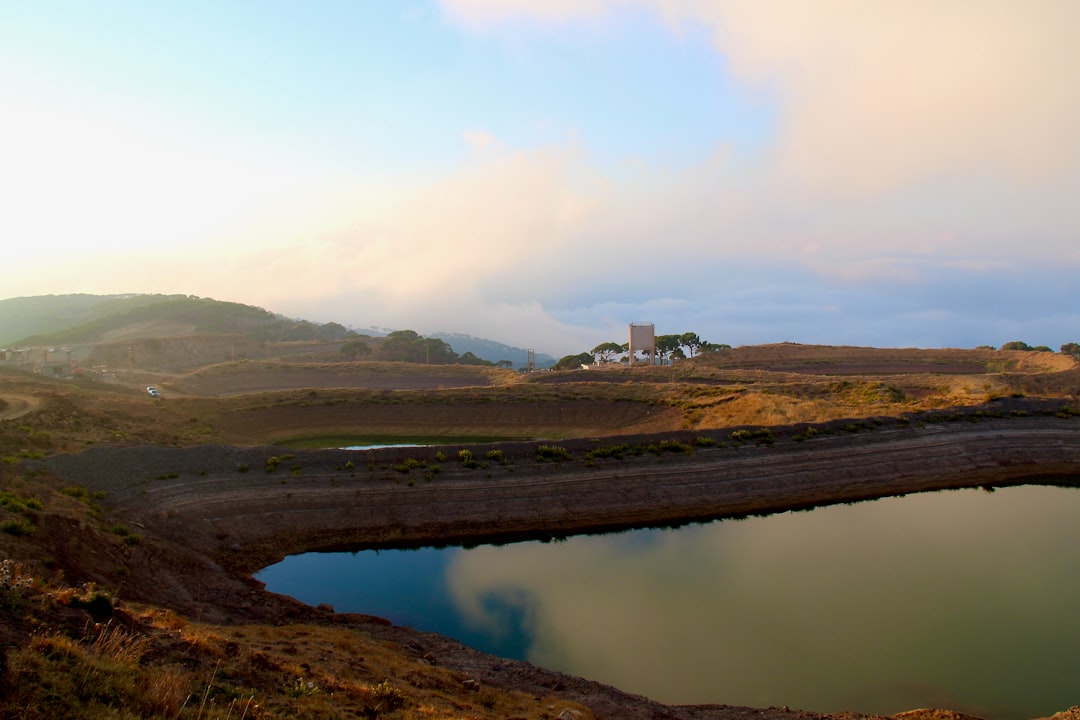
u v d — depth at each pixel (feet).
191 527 144.15
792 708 83.41
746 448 209.77
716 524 171.32
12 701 30.42
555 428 318.04
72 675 34.91
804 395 357.41
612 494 178.29
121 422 238.68
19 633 38.32
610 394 343.26
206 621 85.05
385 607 117.80
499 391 351.87
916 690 87.71
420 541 153.79
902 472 210.59
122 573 95.04
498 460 186.09
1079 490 205.26
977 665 94.32
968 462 219.41
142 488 153.58
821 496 193.47
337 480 169.89
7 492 106.83
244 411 312.50
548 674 84.69
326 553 147.02
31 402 235.81
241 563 136.87
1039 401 258.16
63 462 154.10
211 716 37.60
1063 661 95.25
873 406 290.35
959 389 340.39
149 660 43.24
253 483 164.66
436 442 300.61
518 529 160.97
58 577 79.82
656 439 209.87
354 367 542.57
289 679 50.70
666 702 84.38
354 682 58.29
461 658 88.28
